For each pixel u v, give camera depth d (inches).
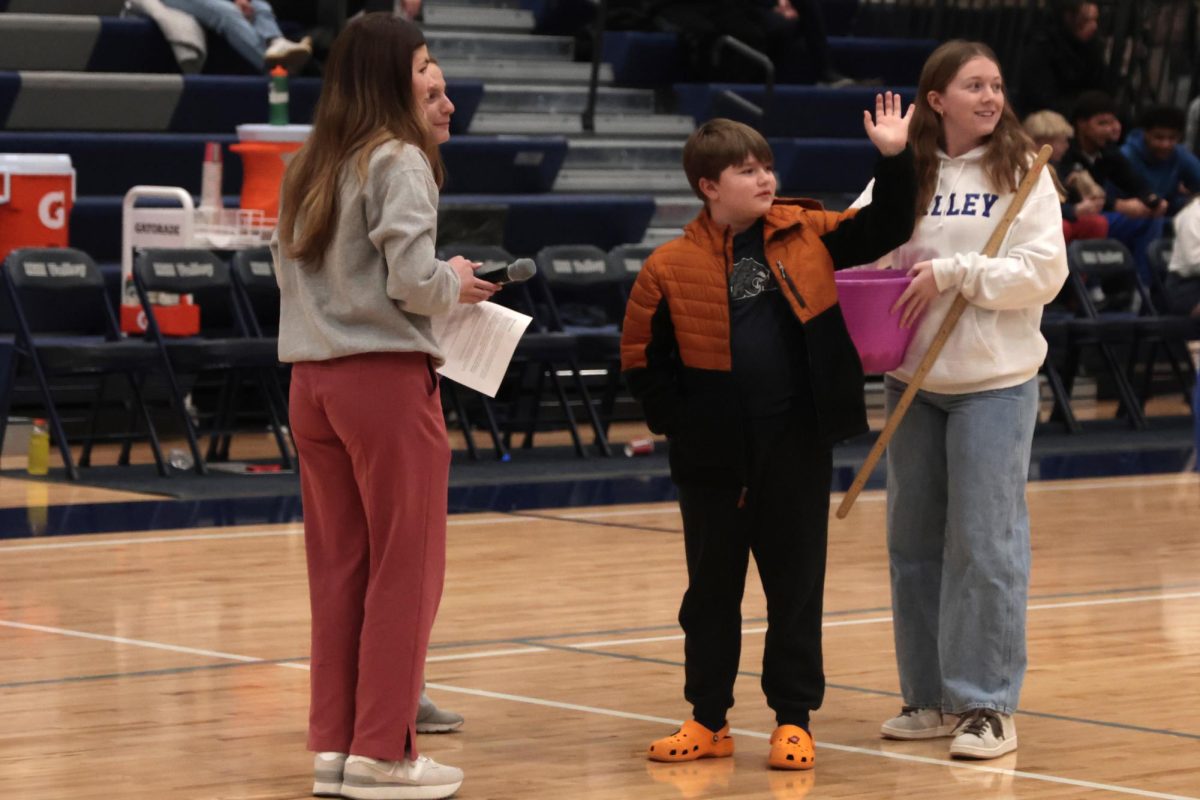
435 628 331.9
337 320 215.6
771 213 240.1
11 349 515.5
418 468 217.3
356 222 213.3
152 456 556.7
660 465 550.3
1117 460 571.8
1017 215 246.5
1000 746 246.5
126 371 503.2
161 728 257.9
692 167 237.8
